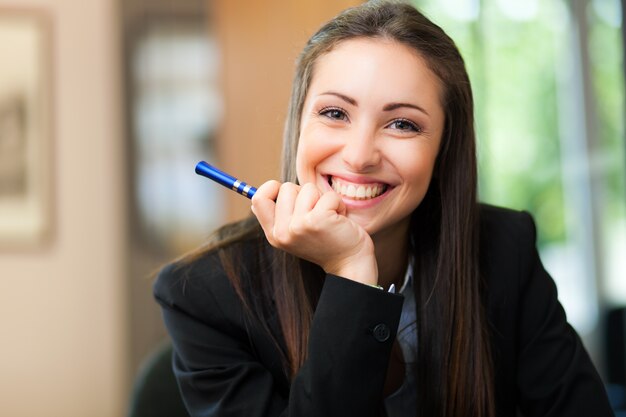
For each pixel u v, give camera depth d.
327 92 0.99
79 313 3.21
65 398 3.19
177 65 3.19
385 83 0.97
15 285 3.18
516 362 1.17
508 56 2.80
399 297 0.97
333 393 0.94
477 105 2.75
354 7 1.05
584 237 2.89
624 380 2.78
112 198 3.22
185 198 3.18
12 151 3.18
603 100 2.81
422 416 1.10
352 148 0.97
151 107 3.18
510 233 1.22
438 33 1.03
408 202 1.01
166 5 3.18
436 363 1.10
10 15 3.17
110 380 3.21
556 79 2.84
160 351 1.29
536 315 1.18
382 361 0.96
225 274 1.11
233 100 2.82
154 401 1.25
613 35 2.76
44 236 3.18
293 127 1.09
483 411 1.08
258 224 1.17
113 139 3.23
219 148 2.88
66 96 3.21
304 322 1.08
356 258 0.98
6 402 3.17
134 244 3.17
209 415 1.01
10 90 3.18
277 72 2.75
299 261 1.10
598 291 2.88
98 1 3.23
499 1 2.79
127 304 3.16
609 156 2.81
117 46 3.21
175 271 1.13
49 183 3.18
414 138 1.00
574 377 1.12
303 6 2.71
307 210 0.97
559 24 2.84
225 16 2.83
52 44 3.20
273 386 1.04
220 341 1.08
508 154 2.80
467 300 1.10
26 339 3.18
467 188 1.11
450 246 1.11
